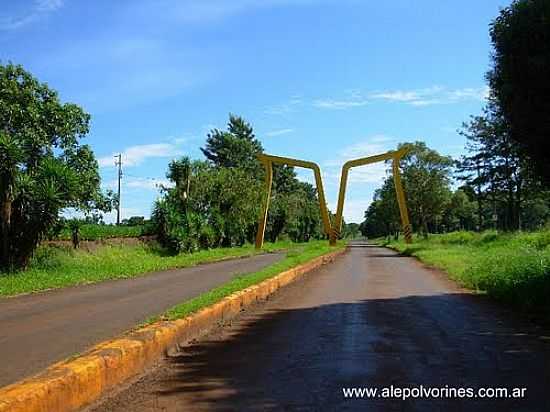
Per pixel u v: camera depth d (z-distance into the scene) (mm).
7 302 13656
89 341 8562
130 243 35844
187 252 38375
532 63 9938
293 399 5672
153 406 5559
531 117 10453
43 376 5223
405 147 51656
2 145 19500
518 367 6887
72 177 21391
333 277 20547
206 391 6004
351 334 9055
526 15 10117
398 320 10445
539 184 13609
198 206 44562
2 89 22094
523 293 11797
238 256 39125
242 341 8633
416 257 33906
